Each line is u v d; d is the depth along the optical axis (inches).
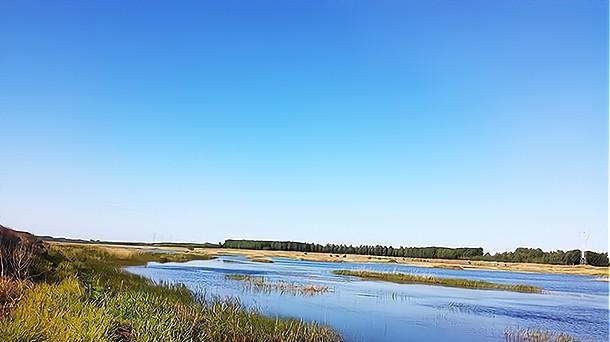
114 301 678.5
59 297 631.2
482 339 926.4
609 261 5457.7
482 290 1998.0
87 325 502.0
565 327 1099.3
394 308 1282.0
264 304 1179.9
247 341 695.7
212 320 713.6
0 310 547.5
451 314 1219.9
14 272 786.8
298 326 826.8
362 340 852.0
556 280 3154.5
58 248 1526.8
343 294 1549.0
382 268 3698.3
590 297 1892.2
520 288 2144.4
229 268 2711.6
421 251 6978.4
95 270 1222.9
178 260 3316.9
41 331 454.3
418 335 935.7
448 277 2817.4
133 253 3002.0
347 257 6289.4
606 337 985.5
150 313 638.5
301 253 7071.9
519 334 969.5
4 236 947.3
